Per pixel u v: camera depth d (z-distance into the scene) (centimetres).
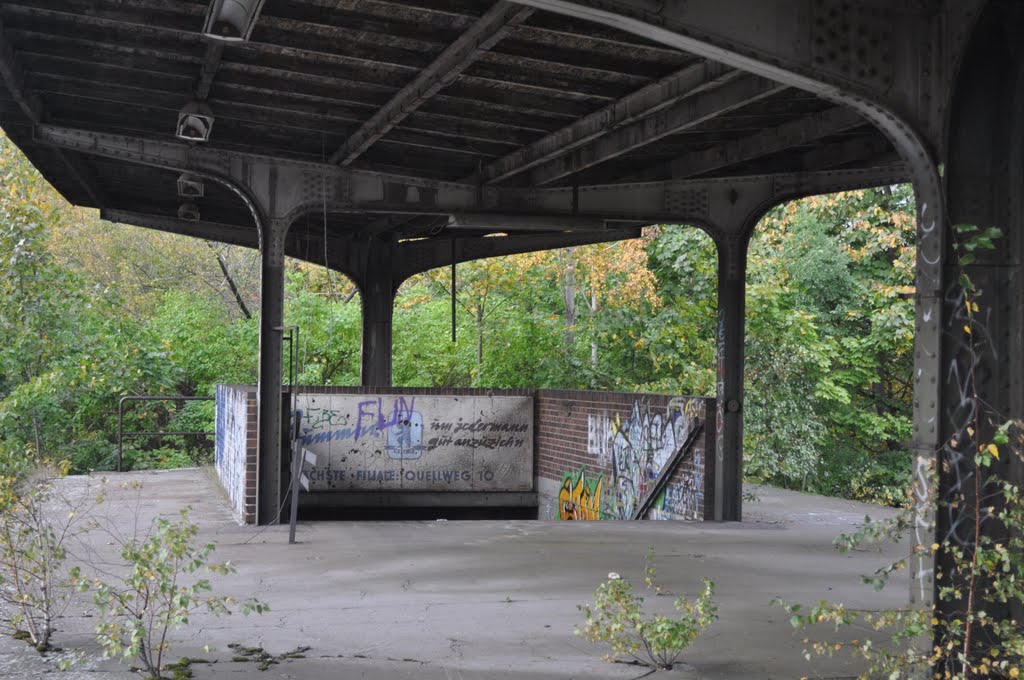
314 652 573
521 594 741
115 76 948
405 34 768
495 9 695
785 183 1190
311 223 1769
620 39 759
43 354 1936
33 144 1210
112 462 2672
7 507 632
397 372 3008
